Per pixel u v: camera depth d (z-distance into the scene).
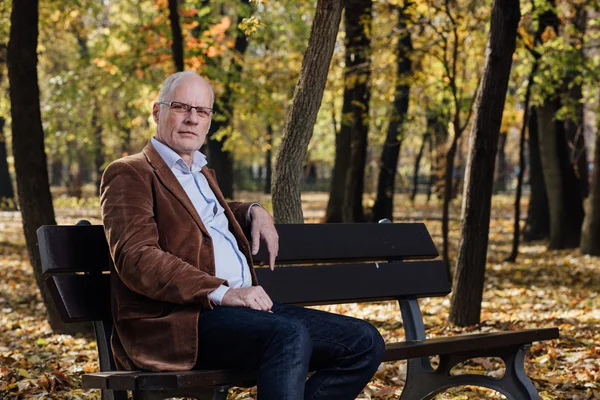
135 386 2.97
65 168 57.47
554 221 17.62
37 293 11.80
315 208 36.59
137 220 3.34
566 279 12.72
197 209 3.66
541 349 6.71
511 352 4.17
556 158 17.44
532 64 14.23
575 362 6.22
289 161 6.00
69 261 3.49
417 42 12.86
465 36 13.01
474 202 7.97
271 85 14.59
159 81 17.97
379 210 19.67
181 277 3.25
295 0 17.14
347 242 4.47
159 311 3.34
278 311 3.73
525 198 44.94
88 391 5.29
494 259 16.03
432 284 4.75
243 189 50.38
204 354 3.38
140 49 16.34
